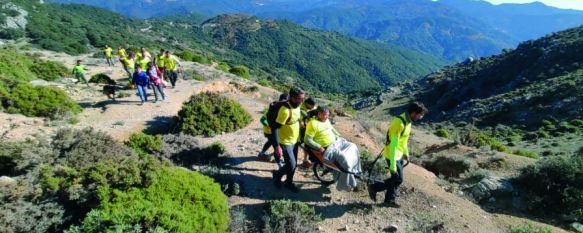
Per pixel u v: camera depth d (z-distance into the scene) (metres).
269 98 21.33
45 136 10.06
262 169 8.84
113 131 11.91
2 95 12.95
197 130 11.38
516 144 40.47
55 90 14.05
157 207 5.61
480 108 64.69
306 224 6.70
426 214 7.45
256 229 6.59
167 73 19.89
